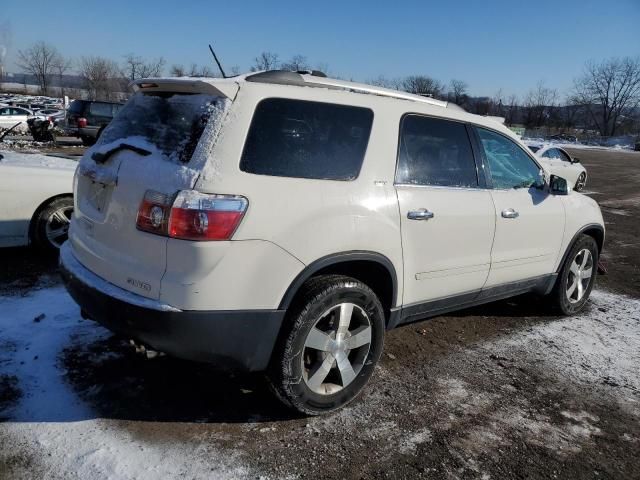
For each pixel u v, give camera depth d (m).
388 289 3.37
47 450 2.64
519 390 3.66
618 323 5.11
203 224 2.53
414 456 2.86
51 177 5.37
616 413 3.46
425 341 4.34
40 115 28.30
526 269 4.46
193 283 2.57
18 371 3.31
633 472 2.89
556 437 3.15
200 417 3.03
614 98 93.56
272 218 2.71
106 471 2.53
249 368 2.85
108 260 2.86
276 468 2.67
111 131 3.30
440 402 3.41
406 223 3.31
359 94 3.27
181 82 2.89
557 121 96.12
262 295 2.72
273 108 2.85
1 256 5.50
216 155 2.63
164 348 2.70
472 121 3.95
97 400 3.09
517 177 4.34
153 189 2.65
